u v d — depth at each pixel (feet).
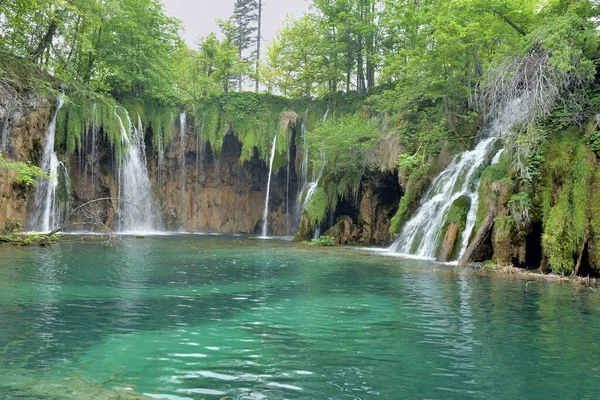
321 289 40.52
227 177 143.43
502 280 47.47
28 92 97.86
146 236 107.76
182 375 18.79
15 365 19.42
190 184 139.33
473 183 69.92
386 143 92.68
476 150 74.59
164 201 134.10
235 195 144.05
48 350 21.65
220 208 142.51
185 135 137.28
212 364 20.30
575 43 58.59
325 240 94.63
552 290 41.73
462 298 37.29
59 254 62.03
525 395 17.56
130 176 123.44
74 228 113.19
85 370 19.04
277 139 132.67
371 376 19.24
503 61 63.93
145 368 19.54
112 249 71.87
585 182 53.11
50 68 111.45
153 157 132.05
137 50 129.39
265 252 74.59
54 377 18.08
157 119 131.64
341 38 134.41
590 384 18.75
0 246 69.82
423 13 94.63
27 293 35.06
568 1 65.77
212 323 27.78
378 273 51.29
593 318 30.58
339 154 102.01
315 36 137.69
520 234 56.34
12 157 95.20
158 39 134.00
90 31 121.08
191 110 138.62
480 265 57.62
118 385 17.44
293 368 20.03
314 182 117.50
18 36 100.53
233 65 162.81
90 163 116.37
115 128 116.78
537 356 22.31
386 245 94.48
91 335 24.41
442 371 20.04
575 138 57.31
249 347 23.00
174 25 136.67
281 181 140.05
